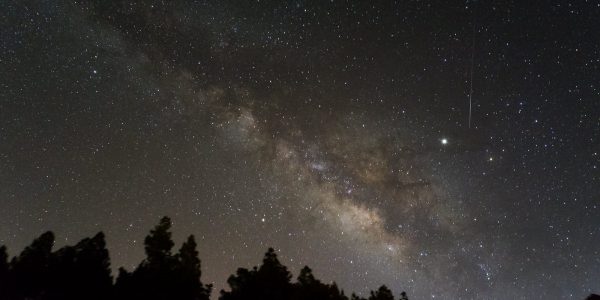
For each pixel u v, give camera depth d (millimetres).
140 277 11500
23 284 10836
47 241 11469
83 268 11195
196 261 12484
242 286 12273
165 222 12578
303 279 13102
